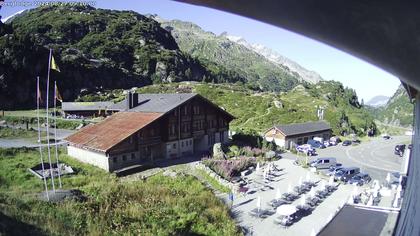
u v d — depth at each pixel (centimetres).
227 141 4522
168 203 2120
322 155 5050
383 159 4909
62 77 9869
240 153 4097
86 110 6944
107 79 11475
